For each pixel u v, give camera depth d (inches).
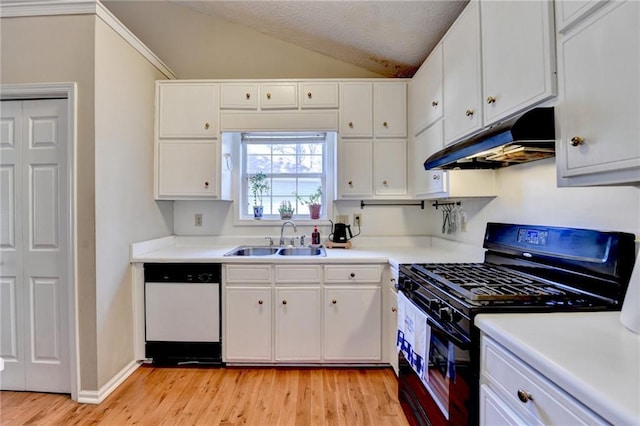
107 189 78.3
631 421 21.3
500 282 54.5
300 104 100.4
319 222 113.2
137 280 88.8
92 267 74.3
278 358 87.6
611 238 44.4
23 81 74.5
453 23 75.8
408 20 86.4
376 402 73.7
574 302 45.0
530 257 59.9
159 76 104.3
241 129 100.6
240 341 87.9
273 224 113.4
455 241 94.8
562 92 39.9
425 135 89.0
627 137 31.4
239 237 112.9
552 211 57.4
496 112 54.2
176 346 88.7
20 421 67.6
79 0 73.3
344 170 101.1
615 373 26.7
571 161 38.6
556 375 27.9
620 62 32.0
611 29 32.9
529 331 36.0
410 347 61.4
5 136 76.0
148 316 88.7
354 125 100.7
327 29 101.3
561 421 27.8
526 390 32.3
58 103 75.1
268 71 115.5
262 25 110.7
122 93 84.4
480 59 59.2
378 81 101.0
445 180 75.7
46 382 76.7
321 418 68.5
